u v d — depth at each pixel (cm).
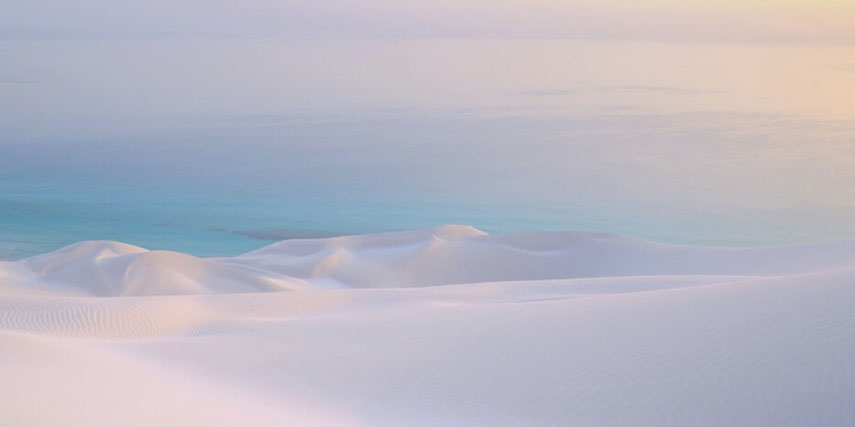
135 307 2327
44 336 1769
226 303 2545
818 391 1051
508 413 1123
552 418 1092
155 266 4559
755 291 1532
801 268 3947
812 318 1270
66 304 2341
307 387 1325
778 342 1203
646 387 1146
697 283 2852
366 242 5931
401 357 1468
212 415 1005
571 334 1454
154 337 2105
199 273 4634
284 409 1145
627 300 1714
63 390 1061
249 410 1091
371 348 1568
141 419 929
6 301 2370
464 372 1330
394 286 5181
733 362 1170
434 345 1528
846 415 998
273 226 12044
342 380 1353
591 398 1140
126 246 5303
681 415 1053
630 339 1355
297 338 1752
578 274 5216
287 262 5381
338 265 5369
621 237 5616
